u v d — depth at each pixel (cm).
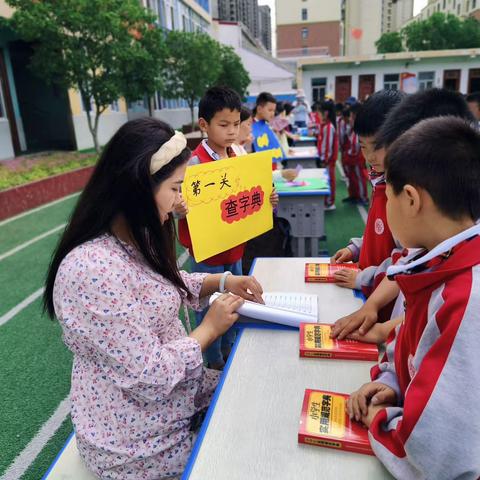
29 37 848
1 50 1112
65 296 110
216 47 1611
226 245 224
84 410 121
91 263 109
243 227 231
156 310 122
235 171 219
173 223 131
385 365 113
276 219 331
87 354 116
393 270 89
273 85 2256
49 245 504
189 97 1633
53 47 873
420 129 84
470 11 5038
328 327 143
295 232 390
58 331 314
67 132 1269
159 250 122
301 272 199
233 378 122
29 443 212
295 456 96
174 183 117
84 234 116
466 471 73
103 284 108
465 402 72
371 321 137
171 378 115
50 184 732
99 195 114
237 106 235
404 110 140
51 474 132
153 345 114
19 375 264
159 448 122
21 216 638
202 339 132
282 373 124
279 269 203
